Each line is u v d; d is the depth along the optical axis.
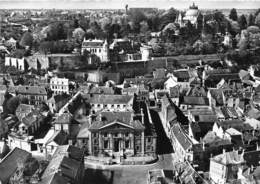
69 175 116.94
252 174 118.19
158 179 115.62
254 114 179.75
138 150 156.00
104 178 138.88
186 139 148.12
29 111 195.00
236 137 151.38
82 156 137.38
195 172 123.31
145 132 154.75
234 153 129.25
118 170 145.62
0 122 178.38
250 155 131.25
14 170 127.56
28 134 171.25
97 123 155.12
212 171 132.62
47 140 163.25
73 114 187.75
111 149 155.12
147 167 147.75
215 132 159.75
